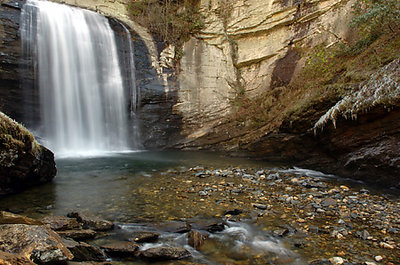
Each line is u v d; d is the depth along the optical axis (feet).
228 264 9.20
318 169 25.71
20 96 32.96
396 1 26.71
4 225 8.37
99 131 39.19
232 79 45.85
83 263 8.07
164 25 46.83
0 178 15.80
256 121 39.55
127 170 25.73
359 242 10.82
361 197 17.19
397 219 13.23
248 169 26.73
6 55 32.01
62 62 36.29
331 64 35.73
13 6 33.73
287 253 10.00
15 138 15.61
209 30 47.34
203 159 33.24
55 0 42.88
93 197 16.58
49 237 8.14
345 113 21.63
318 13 39.93
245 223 12.78
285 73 41.83
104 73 40.06
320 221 13.10
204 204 15.47
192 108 44.11
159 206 15.03
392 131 19.25
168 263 9.16
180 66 45.29
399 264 9.07
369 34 31.78
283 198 16.83
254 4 45.21
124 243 10.17
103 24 42.06
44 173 19.25
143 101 42.65
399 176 18.81
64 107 36.24
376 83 20.16
